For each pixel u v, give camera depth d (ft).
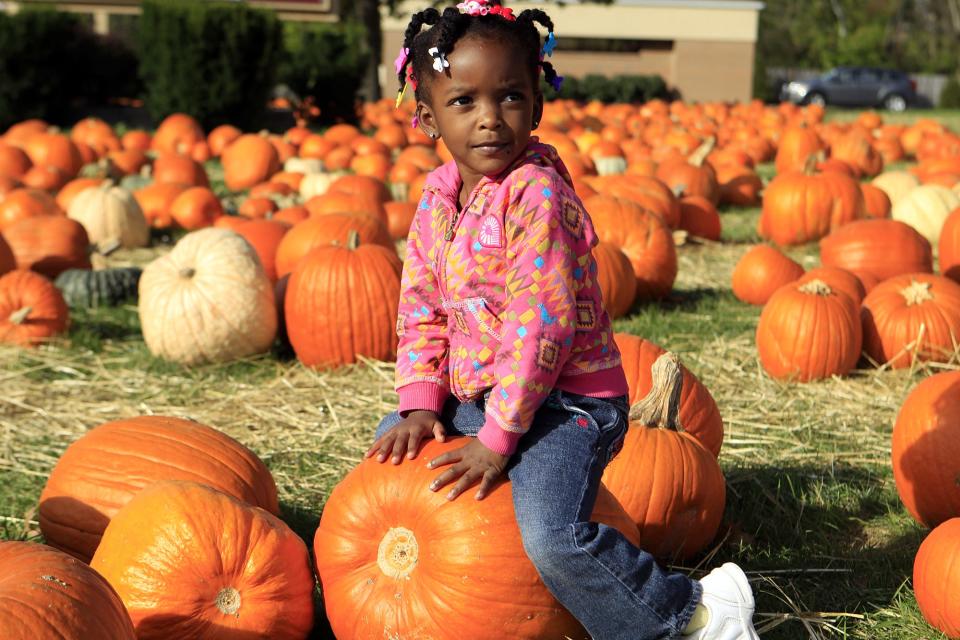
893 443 14.92
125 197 36.65
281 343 23.85
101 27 104.94
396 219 35.29
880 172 57.00
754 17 126.72
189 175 47.29
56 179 46.73
